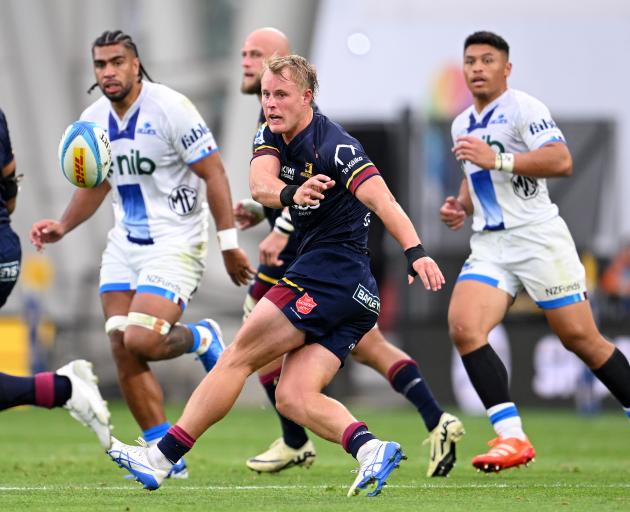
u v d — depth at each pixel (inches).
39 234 999.6
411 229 721.6
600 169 2397.9
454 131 1038.4
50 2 2224.4
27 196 2231.8
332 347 768.3
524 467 1098.1
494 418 972.6
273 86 753.0
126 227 979.9
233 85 2213.3
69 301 2230.6
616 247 2373.3
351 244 770.8
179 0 2213.3
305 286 757.9
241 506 727.1
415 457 1229.1
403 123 2234.3
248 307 1070.4
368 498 773.3
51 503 747.4
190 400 765.9
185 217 978.1
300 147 760.3
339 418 745.6
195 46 2215.8
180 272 963.3
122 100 956.0
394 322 2218.3
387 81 2385.6
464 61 1015.6
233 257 989.2
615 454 1322.6
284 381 761.6
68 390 805.9
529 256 989.2
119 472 1011.3
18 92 2231.8
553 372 2047.2
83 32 2230.6
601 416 1974.7
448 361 2087.8
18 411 2114.9
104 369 2233.0
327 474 1022.4
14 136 2234.3
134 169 967.0
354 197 766.5
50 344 2218.3
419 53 2379.4
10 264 868.6
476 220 1019.3
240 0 2220.7
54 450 1320.1
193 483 920.9
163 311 948.0
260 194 752.3
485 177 997.8
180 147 962.7
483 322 986.1
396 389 1010.1
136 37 2223.2
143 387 970.7
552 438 1547.7
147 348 941.8
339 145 751.1
